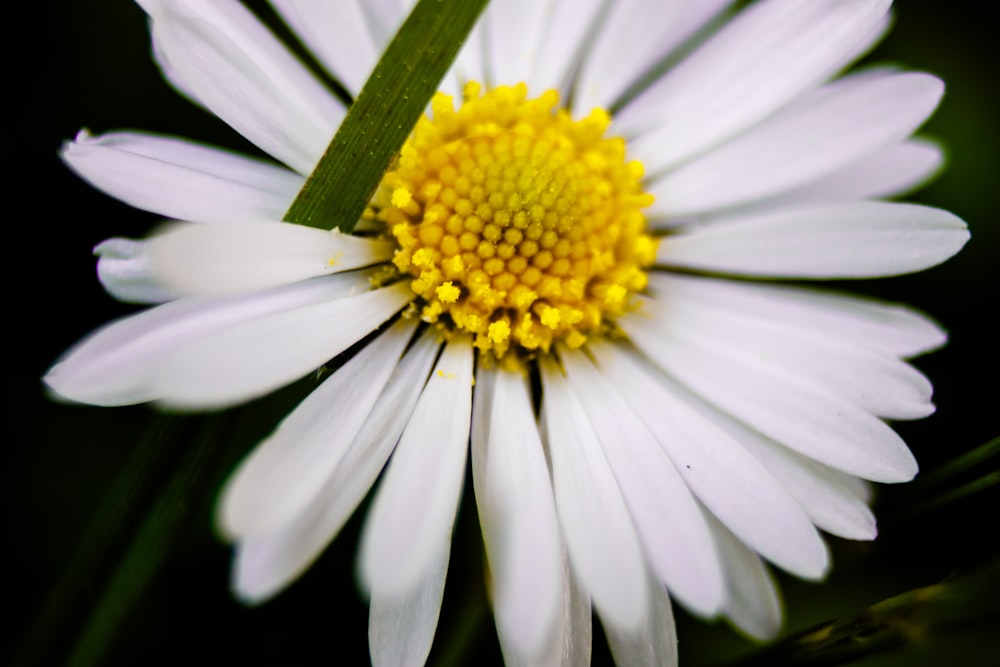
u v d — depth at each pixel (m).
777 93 0.05
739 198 0.05
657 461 0.05
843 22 0.05
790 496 0.05
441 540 0.05
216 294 0.05
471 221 0.05
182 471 0.05
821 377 0.05
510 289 0.05
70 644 0.05
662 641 0.05
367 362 0.05
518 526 0.05
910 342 0.05
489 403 0.05
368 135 0.05
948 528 0.05
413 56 0.05
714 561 0.05
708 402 0.05
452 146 0.05
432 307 0.05
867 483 0.05
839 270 0.05
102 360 0.05
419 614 0.05
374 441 0.05
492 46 0.05
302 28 0.05
